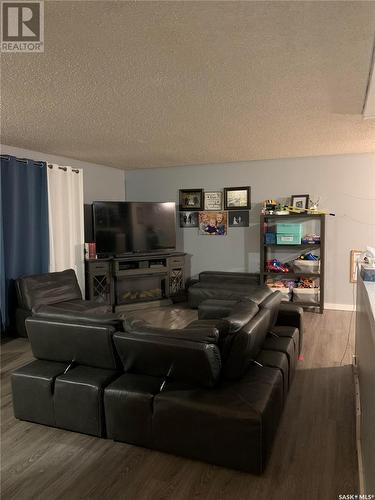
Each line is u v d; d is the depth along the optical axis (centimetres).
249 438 191
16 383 248
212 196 620
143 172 664
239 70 231
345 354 367
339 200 540
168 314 528
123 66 223
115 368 243
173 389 216
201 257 636
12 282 436
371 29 181
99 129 374
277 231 543
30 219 460
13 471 202
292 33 185
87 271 538
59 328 243
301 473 197
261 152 509
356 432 233
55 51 202
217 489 186
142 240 590
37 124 353
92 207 566
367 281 235
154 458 211
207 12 166
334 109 311
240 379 225
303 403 272
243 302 273
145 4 158
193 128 372
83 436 234
